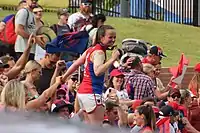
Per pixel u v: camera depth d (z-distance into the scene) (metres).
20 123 5.42
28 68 19.95
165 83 38.53
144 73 28.31
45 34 24.83
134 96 25.72
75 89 22.75
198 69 32.59
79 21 33.00
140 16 65.75
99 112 18.67
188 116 28.14
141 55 30.83
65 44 23.03
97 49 18.58
